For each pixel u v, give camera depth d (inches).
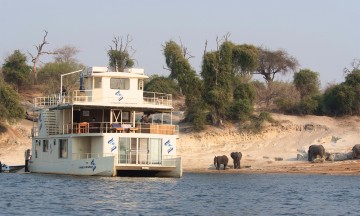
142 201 2947.8
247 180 4062.5
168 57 6378.0
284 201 3038.9
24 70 7268.7
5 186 3511.3
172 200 3004.4
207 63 6102.4
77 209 2699.3
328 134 5679.1
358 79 6304.1
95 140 3821.4
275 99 6801.2
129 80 3937.0
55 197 3053.6
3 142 5693.9
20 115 5920.3
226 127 5841.5
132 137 3757.4
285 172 4665.4
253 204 2925.7
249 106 5944.9
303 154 5172.2
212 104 5905.5
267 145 5639.8
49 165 4153.5
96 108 3909.9
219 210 2733.8
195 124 5767.7
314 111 6250.0
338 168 4694.9
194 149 5634.8
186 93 6127.0
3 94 5885.8
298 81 6924.2
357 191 3447.3
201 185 3671.3
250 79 6988.2
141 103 3941.9
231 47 6220.5
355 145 4968.0
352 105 6117.1
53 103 4160.9
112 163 3678.6
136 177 3905.0
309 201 3046.3
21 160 5452.8
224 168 4955.7
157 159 3804.1
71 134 3863.2
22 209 2696.9
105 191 3253.0
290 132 5782.5
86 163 3804.1
